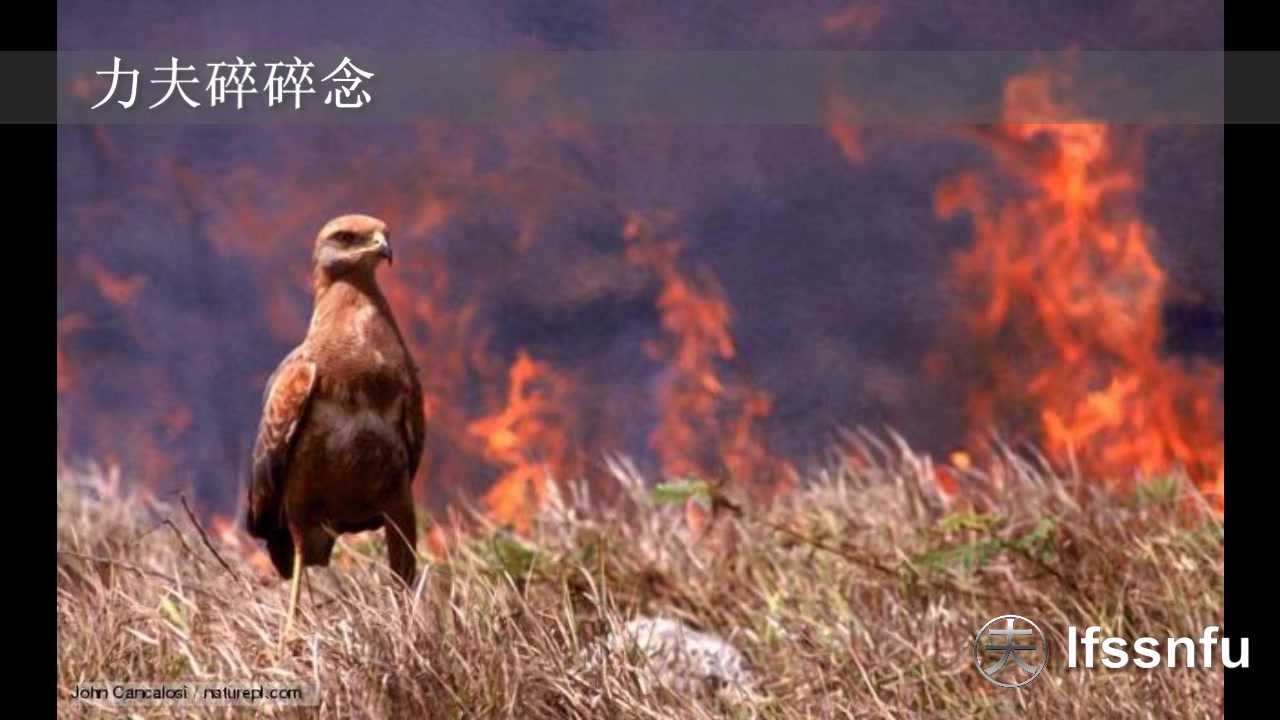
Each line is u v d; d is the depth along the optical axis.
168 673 23.98
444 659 23.08
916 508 29.66
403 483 25.62
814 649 25.97
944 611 26.20
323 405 25.00
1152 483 29.77
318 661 22.77
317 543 26.02
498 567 26.92
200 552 28.52
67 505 30.53
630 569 28.19
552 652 23.83
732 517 29.56
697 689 25.03
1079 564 27.56
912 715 23.86
